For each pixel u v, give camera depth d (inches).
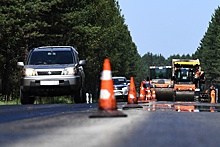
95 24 4200.3
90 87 4862.2
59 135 526.6
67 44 3255.4
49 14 3078.2
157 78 3986.2
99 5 4323.3
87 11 3334.2
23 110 1141.7
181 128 604.4
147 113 949.2
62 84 1680.6
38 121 726.5
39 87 1684.3
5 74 2822.3
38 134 540.4
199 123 696.4
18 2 2659.9
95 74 4537.4
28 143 462.6
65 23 3144.7
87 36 3363.7
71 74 1696.6
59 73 1692.9
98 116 764.6
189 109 1264.8
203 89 3902.6
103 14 4382.4
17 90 2910.9
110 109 781.3
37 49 1807.3
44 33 3095.5
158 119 754.8
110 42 4608.8
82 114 895.1
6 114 959.6
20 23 2751.0
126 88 3506.4
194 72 3718.0
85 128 595.8
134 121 697.6
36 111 1089.4
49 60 1748.3
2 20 2544.3
